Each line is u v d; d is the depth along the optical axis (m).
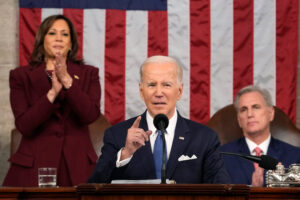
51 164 13.85
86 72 14.87
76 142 14.21
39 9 20.69
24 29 20.62
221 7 21.12
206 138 12.25
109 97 20.80
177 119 12.42
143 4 21.11
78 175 13.97
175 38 21.05
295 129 17.47
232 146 16.48
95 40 20.86
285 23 21.05
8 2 21.36
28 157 13.85
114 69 20.86
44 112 13.71
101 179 11.21
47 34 14.91
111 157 11.66
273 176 12.08
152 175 11.79
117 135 12.33
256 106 16.20
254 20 21.11
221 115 17.73
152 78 12.14
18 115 14.04
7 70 21.23
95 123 17.52
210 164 12.01
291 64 20.95
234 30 21.09
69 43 15.15
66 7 20.83
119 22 21.00
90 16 20.91
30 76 14.42
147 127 12.36
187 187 8.13
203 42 21.06
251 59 21.02
